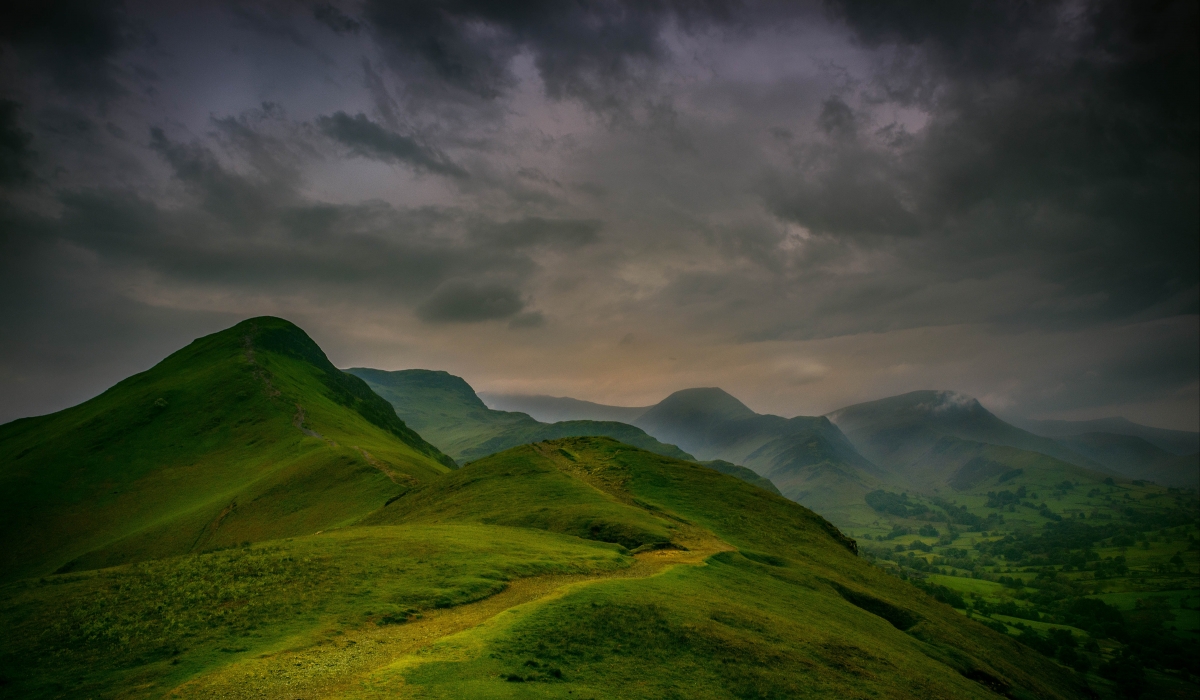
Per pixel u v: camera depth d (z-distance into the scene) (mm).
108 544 122562
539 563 46875
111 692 25031
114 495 152875
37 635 32688
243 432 178250
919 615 64625
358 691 23438
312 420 185750
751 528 84688
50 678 27000
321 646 29250
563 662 28359
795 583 60781
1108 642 177750
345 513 111188
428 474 149000
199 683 25266
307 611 34281
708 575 52000
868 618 55906
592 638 31516
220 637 30922
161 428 183625
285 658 27703
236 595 37312
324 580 39875
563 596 37125
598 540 64375
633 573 49969
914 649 51469
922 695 34812
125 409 191750
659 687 27469
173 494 148625
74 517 144375
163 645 30281
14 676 27391
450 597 37188
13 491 149750
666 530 69562
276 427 177250
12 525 139625
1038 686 60188
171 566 44906
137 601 37281
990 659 61344
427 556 46500
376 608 34500
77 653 29938
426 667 25781
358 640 30219
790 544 82812
